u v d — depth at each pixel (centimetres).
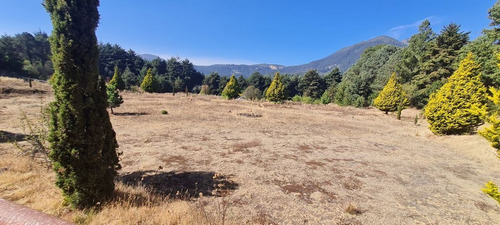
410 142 963
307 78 5600
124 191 382
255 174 524
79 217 290
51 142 297
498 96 281
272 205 387
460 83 966
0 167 431
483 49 1834
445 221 364
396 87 1961
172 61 6575
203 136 877
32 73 3309
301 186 471
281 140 876
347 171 575
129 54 6344
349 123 1430
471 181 546
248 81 6481
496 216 385
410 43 3288
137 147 689
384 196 444
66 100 291
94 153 312
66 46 282
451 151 841
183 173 510
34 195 335
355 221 349
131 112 1363
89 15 301
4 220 144
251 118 1402
